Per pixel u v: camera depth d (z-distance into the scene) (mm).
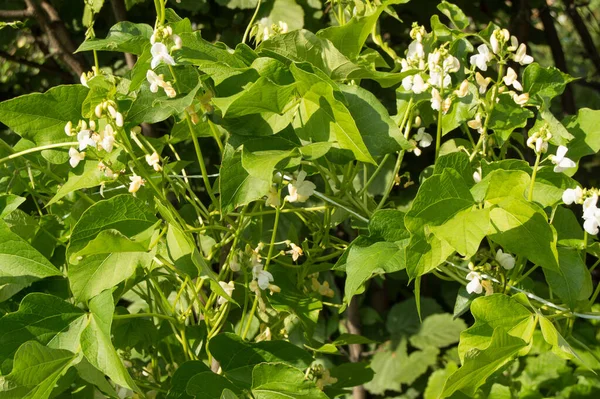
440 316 2295
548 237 1443
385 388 2254
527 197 1525
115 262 1459
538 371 2412
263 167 1433
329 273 2096
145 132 2119
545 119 1571
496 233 1457
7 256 1470
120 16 2117
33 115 1537
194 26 2297
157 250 1534
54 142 1550
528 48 2445
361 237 1484
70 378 1483
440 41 1639
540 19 2715
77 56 2273
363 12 1681
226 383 1489
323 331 2199
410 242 1412
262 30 1675
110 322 1425
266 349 1522
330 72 1575
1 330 1438
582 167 2582
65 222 1633
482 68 1546
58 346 1449
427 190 1412
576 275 1485
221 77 1476
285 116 1479
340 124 1456
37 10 2125
